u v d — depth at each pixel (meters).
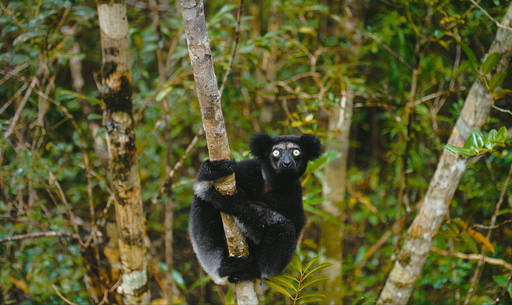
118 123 3.70
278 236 3.82
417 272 4.02
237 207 3.41
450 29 4.84
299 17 6.77
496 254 4.98
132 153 3.78
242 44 5.04
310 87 6.24
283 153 4.10
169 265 4.74
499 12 4.44
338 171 5.62
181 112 6.77
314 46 6.43
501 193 4.66
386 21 5.76
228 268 3.47
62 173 5.38
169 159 4.80
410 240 4.03
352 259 6.93
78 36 6.57
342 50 5.93
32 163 4.54
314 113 5.63
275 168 4.06
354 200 6.82
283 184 4.14
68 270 5.31
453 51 5.82
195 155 7.75
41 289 4.99
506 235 5.13
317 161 4.30
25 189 5.49
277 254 3.83
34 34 4.52
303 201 4.54
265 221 3.78
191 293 7.03
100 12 3.53
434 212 3.89
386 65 6.53
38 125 4.86
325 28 7.17
